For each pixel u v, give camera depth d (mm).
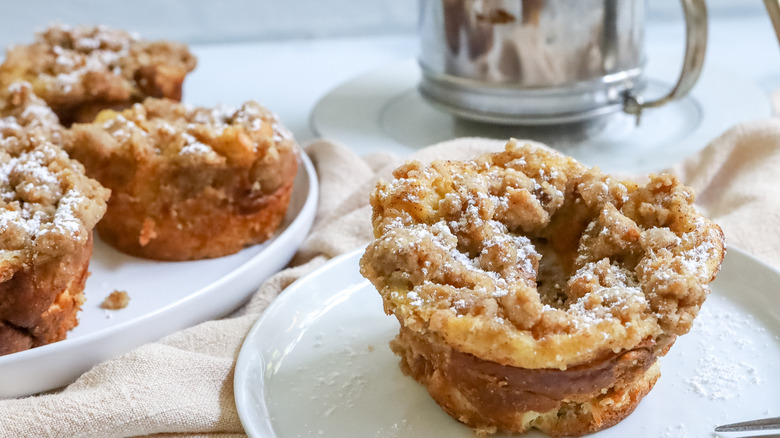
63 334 526
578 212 502
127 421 485
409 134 649
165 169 557
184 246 568
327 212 591
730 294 522
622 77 625
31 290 509
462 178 500
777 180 577
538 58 613
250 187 566
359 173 612
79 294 530
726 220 559
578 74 617
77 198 521
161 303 544
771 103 655
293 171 584
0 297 507
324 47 806
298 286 526
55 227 507
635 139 633
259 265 546
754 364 495
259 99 716
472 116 634
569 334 462
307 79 747
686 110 659
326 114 673
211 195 561
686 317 465
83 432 484
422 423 484
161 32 818
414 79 711
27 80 616
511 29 609
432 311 469
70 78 616
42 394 509
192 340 514
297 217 574
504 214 495
